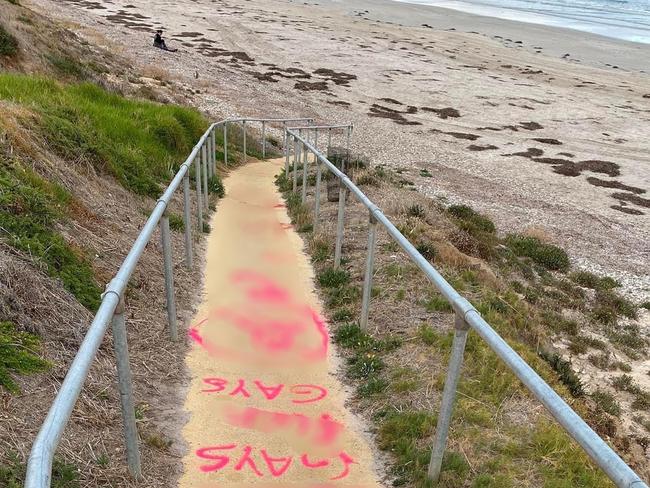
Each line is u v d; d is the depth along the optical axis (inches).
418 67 1512.1
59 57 618.2
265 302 211.6
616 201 773.3
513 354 93.1
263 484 119.8
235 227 303.3
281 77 1256.8
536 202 730.8
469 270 299.6
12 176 187.8
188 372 160.6
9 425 107.7
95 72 668.7
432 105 1195.9
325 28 1943.9
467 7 3021.7
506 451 134.4
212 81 1037.2
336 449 133.2
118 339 106.3
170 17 1776.6
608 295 482.9
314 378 164.1
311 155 639.1
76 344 144.0
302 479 122.3
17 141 214.2
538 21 2608.3
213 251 262.7
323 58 1494.8
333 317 202.8
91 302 165.5
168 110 484.4
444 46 1852.9
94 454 113.5
